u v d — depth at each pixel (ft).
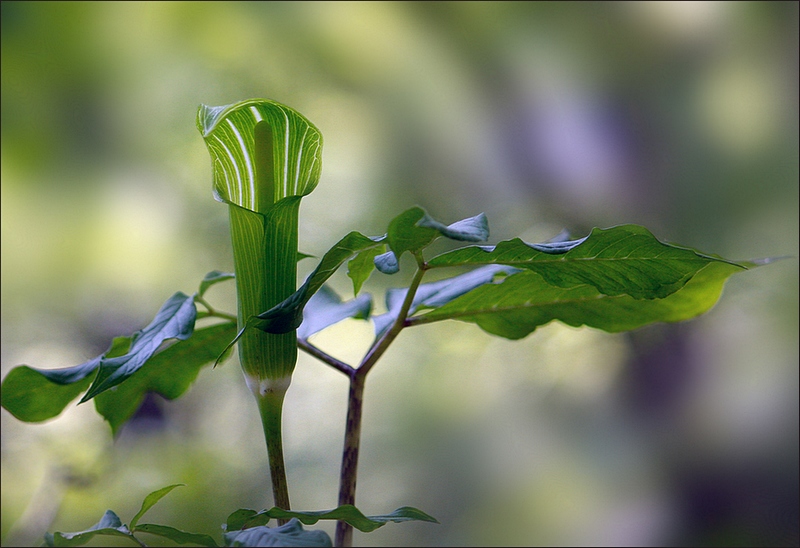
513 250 3.81
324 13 14.10
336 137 13.92
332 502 10.99
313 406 12.12
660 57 12.83
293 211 3.79
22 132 14.21
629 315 4.16
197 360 4.25
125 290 13.97
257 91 14.40
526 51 13.37
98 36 14.42
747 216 11.98
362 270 3.98
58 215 14.07
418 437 11.71
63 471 10.09
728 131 12.38
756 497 10.77
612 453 11.45
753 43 12.37
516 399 12.12
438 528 10.63
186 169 14.34
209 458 11.43
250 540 3.58
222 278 4.11
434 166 13.56
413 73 14.03
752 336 11.53
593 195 12.92
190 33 14.56
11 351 13.43
